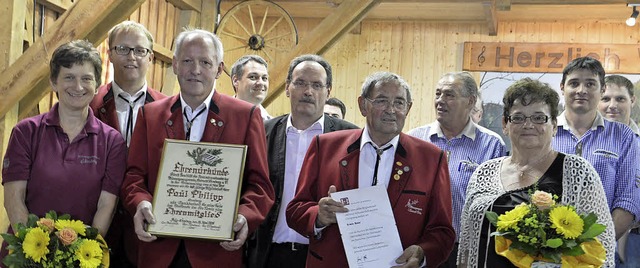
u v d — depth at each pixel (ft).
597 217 8.47
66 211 9.78
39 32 16.65
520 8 26.96
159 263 9.30
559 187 9.09
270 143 11.34
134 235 10.36
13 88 14.17
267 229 10.78
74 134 10.05
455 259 11.68
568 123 11.96
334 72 30.40
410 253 8.84
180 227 9.15
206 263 9.34
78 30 14.25
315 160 9.68
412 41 29.89
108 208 9.85
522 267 8.52
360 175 9.41
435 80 29.55
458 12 27.99
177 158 9.39
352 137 9.68
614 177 11.30
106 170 9.97
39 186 9.76
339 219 8.98
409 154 9.46
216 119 9.78
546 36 28.66
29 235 8.98
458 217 11.85
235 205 9.21
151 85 22.27
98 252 9.23
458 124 12.32
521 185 9.38
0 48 14.26
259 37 24.66
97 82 10.14
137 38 11.33
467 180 11.96
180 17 23.77
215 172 9.34
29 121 10.06
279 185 10.95
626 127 11.63
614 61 27.78
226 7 27.89
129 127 11.14
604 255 8.56
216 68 9.85
